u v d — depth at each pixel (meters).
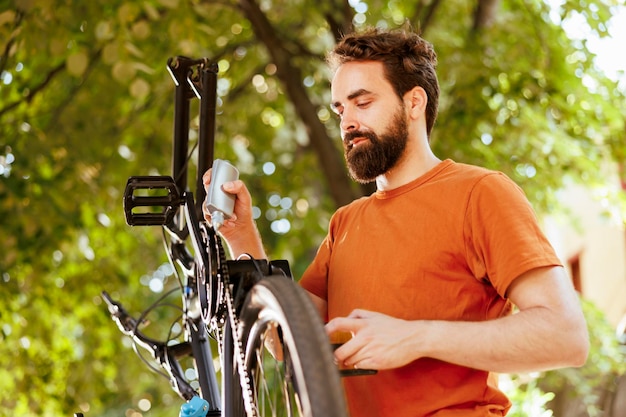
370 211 2.49
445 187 2.36
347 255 2.46
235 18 7.32
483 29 6.79
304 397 1.72
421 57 2.46
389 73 2.41
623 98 6.95
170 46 6.65
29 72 6.82
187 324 2.76
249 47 7.68
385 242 2.39
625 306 9.20
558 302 2.12
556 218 7.63
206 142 2.66
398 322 2.06
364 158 2.40
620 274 9.40
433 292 2.30
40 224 6.46
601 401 5.68
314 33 7.90
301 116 6.81
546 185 6.90
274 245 8.84
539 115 6.65
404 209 2.40
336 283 2.47
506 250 2.20
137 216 2.57
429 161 2.46
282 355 2.04
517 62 6.79
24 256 6.82
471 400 2.24
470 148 6.56
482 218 2.26
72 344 8.12
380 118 2.39
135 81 5.50
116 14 6.00
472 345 2.06
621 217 6.82
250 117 8.39
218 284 2.16
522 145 6.82
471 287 2.29
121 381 8.38
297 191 8.77
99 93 6.78
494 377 2.34
